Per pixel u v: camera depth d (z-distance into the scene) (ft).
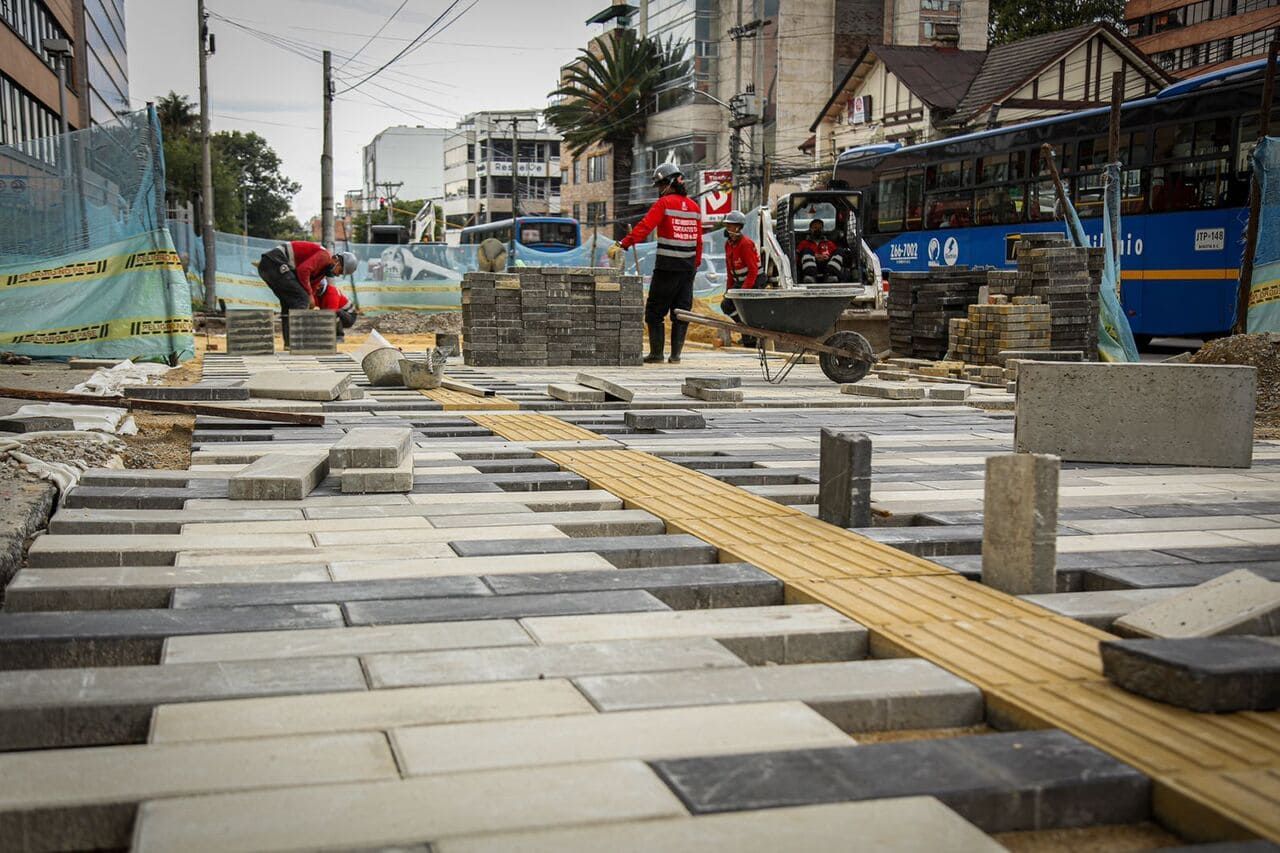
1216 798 6.93
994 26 173.58
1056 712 8.39
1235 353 38.91
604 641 10.17
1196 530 15.42
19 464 16.99
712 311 72.69
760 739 7.93
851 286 37.55
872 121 143.74
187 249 102.68
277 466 17.28
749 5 170.30
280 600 11.23
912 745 7.75
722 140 178.19
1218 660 8.55
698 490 17.53
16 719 8.11
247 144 387.55
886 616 11.00
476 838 6.33
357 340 69.82
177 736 7.80
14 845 6.61
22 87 101.35
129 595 11.49
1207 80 58.65
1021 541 11.93
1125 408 20.93
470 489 17.57
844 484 15.08
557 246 129.29
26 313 43.21
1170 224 60.23
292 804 6.74
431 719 8.24
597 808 6.75
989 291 46.21
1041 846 6.96
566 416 27.32
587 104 177.99
